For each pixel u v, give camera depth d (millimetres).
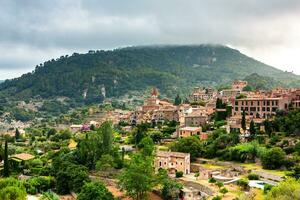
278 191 162375
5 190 196500
